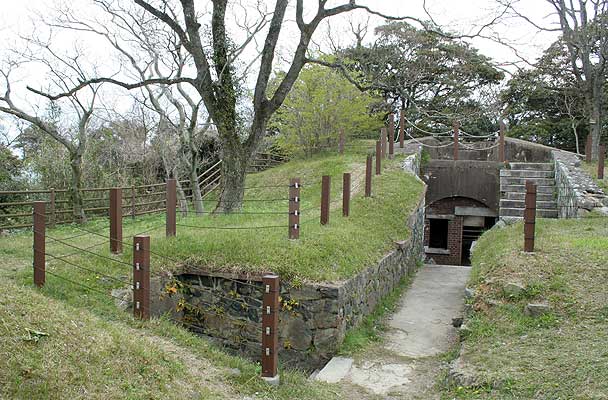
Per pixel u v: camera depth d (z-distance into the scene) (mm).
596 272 7434
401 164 17781
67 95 12422
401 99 28141
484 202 19438
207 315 8273
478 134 29219
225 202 13039
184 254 8492
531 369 5391
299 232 9539
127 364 4793
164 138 18984
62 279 7277
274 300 5637
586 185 14508
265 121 13125
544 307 6711
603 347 5586
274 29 12719
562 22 20062
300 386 5809
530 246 8477
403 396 6027
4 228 12781
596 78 20312
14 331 4555
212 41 12836
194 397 4727
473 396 5223
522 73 24438
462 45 23391
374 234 11078
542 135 29406
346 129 21938
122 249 8594
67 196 17891
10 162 18375
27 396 3916
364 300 8930
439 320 9312
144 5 12406
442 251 20328
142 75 15305
